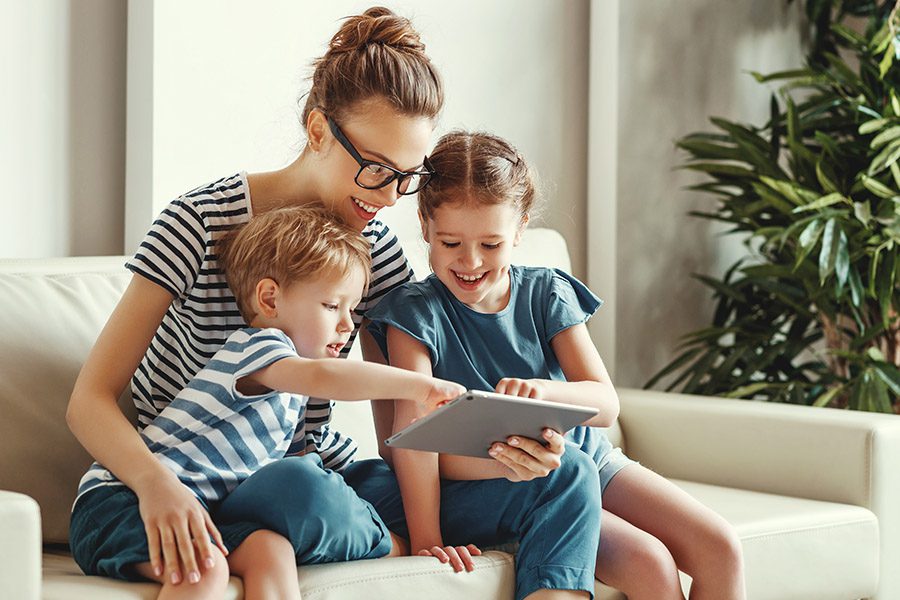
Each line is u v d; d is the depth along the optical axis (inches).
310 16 98.2
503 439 60.8
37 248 86.3
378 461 73.3
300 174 68.9
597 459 72.4
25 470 65.4
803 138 128.7
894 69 119.8
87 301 71.2
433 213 67.7
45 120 86.1
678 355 125.6
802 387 115.4
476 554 63.6
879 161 109.2
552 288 72.4
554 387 65.1
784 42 136.7
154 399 67.2
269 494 57.6
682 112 125.2
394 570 59.5
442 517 67.3
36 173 85.8
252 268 63.5
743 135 119.1
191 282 65.9
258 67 94.8
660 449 95.3
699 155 118.5
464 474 67.3
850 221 112.0
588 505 63.5
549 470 62.2
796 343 117.5
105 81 89.6
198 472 59.3
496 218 66.6
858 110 116.1
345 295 63.9
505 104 113.7
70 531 59.4
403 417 66.4
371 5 102.5
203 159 91.7
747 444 89.8
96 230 89.8
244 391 61.2
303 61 97.8
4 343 66.4
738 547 67.9
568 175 119.8
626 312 120.3
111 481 59.2
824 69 127.0
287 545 56.9
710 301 129.4
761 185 116.0
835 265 107.3
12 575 47.7
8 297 67.9
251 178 69.4
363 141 64.9
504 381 63.4
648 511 69.4
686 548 68.1
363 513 60.4
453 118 109.3
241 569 56.2
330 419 73.5
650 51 121.4
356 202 67.2
